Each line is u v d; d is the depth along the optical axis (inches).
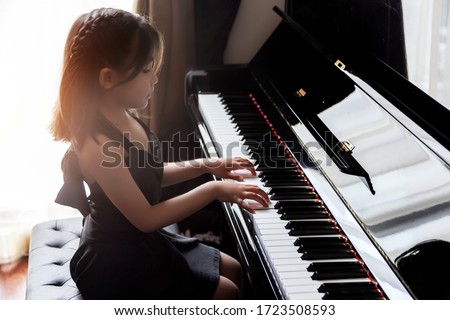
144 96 64.6
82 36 62.2
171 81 98.7
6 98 101.5
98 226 65.3
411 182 54.7
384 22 68.0
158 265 65.1
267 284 54.5
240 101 87.4
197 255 69.3
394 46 66.1
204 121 83.2
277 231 58.9
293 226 59.4
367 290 50.9
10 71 100.4
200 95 89.8
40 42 99.4
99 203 64.6
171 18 95.9
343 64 75.0
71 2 98.7
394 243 52.5
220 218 92.3
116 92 63.2
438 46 58.5
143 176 64.4
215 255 69.9
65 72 62.9
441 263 48.0
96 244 65.2
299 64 83.3
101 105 63.9
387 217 54.6
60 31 99.5
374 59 70.6
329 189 62.9
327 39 83.4
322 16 85.6
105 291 64.6
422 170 54.4
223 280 66.6
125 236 64.9
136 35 61.8
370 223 55.7
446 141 55.2
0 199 105.7
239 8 100.7
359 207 57.9
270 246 56.7
